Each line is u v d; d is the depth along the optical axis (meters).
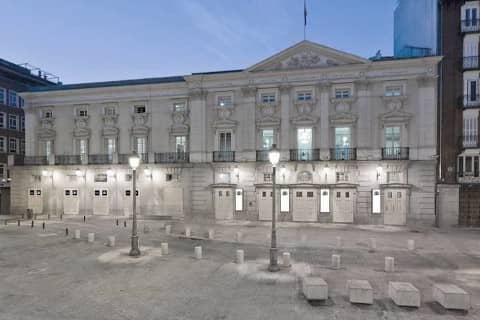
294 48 25.84
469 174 23.75
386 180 24.22
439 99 24.69
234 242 18.20
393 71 24.30
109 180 29.81
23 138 40.88
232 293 10.07
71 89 30.62
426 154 23.64
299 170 25.64
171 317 8.39
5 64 39.91
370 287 9.25
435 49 27.16
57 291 10.28
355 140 24.94
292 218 25.67
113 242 17.02
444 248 16.75
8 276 11.82
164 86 28.75
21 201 31.77
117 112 30.09
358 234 20.81
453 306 8.79
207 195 27.56
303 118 25.62
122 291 10.26
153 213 28.69
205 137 27.75
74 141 31.03
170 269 12.63
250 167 26.55
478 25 23.88
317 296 9.47
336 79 25.17
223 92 27.44
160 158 28.73
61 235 20.12
